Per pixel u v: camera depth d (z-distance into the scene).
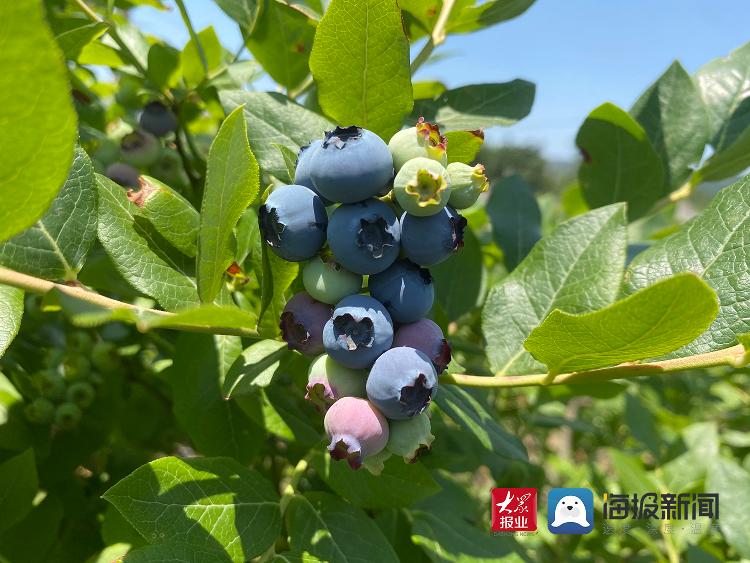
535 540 0.30
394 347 0.12
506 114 0.20
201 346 0.17
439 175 0.11
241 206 0.12
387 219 0.12
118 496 0.13
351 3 0.13
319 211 0.12
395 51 0.14
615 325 0.12
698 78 0.26
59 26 0.18
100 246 0.18
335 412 0.12
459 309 0.22
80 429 0.21
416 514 0.18
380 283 0.12
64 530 0.21
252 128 0.16
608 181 0.24
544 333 0.12
